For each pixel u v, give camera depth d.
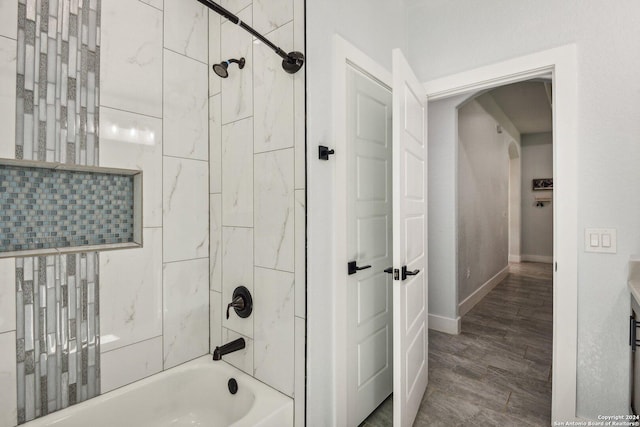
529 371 2.33
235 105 1.65
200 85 1.76
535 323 3.30
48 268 1.25
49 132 1.24
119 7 1.44
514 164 7.07
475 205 4.02
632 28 1.50
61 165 1.27
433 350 2.69
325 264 1.46
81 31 1.33
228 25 1.68
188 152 1.70
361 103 1.74
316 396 1.40
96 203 1.42
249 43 1.57
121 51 1.44
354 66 1.68
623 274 1.51
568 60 1.63
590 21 1.59
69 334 1.30
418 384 1.85
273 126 1.47
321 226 1.43
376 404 1.88
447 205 3.12
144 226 1.53
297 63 1.33
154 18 1.56
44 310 1.24
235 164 1.65
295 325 1.40
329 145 1.48
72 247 1.34
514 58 1.81
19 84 1.18
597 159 1.57
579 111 1.61
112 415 1.38
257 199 1.54
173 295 1.64
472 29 1.96
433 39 2.12
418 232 1.88
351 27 1.65
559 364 1.66
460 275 3.47
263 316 1.53
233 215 1.66
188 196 1.71
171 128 1.63
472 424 1.76
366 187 1.78
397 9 2.13
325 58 1.46
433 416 1.83
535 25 1.75
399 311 1.50
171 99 1.63
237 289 1.62
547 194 6.90
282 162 1.43
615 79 1.53
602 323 1.56
